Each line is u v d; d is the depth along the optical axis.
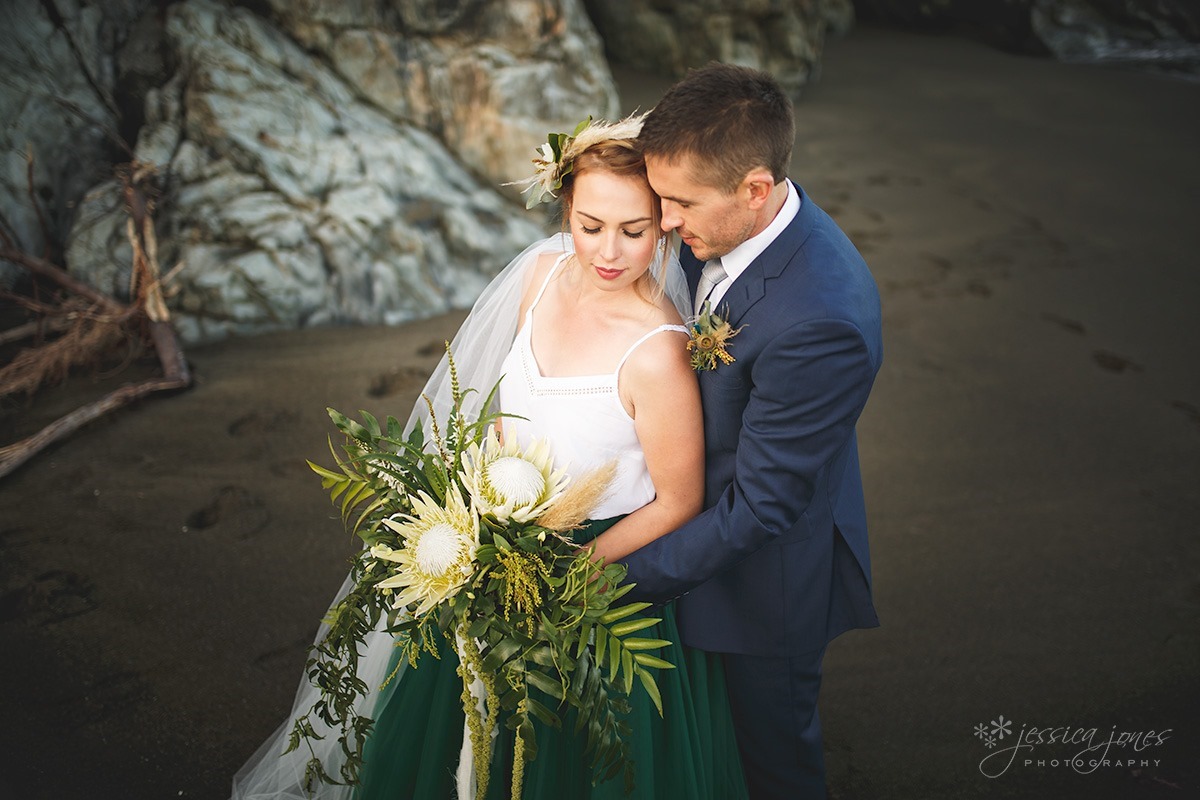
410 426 2.02
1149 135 6.54
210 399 3.51
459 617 1.52
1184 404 3.71
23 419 3.38
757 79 1.49
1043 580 2.84
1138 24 8.16
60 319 3.72
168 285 3.90
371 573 1.66
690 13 6.56
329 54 4.48
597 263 1.57
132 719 2.32
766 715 1.88
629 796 1.70
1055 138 6.43
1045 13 8.17
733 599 1.80
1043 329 4.21
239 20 4.37
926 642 2.63
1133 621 2.71
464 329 1.93
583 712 1.53
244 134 4.14
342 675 1.84
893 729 2.38
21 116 4.16
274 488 3.09
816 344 1.53
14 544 2.82
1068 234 5.11
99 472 3.12
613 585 1.53
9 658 2.46
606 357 1.63
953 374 3.86
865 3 8.90
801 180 5.61
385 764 1.83
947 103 7.01
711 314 1.61
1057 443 3.46
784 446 1.56
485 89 4.52
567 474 1.69
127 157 4.43
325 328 4.00
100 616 2.60
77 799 2.12
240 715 2.35
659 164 1.48
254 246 3.96
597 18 6.88
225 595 2.68
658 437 1.65
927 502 3.15
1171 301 4.48
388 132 4.46
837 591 1.88
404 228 4.19
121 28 4.45
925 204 5.39
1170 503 3.17
